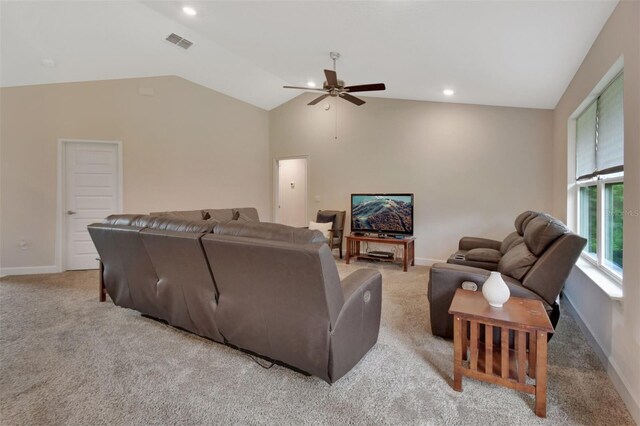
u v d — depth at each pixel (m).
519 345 1.66
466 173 4.82
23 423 1.54
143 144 5.27
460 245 4.04
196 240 2.00
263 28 3.19
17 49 3.86
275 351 1.94
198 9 3.10
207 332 2.28
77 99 4.83
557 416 1.59
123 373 1.97
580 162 3.23
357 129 5.73
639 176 1.60
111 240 2.64
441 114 4.97
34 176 4.64
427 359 2.14
